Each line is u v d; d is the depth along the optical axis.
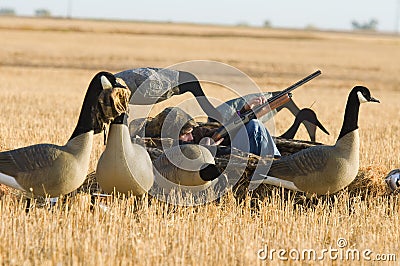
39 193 30.98
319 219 31.20
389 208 34.47
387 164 45.03
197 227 28.53
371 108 94.88
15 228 27.19
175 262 24.23
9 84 115.75
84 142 31.00
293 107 43.69
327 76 164.25
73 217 29.22
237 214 32.09
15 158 30.66
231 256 25.17
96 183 36.81
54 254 24.12
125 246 25.84
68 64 170.50
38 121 63.56
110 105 30.86
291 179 33.88
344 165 33.19
